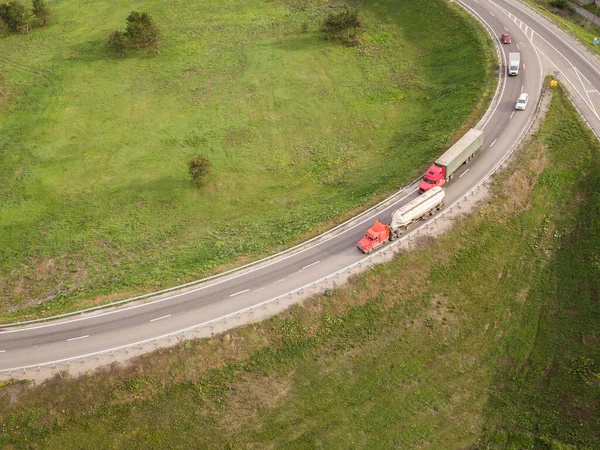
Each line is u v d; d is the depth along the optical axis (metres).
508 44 82.31
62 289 53.69
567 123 65.06
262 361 44.28
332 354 45.19
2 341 46.03
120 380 42.59
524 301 49.38
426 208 52.12
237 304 47.47
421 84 81.94
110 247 59.25
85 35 104.19
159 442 40.88
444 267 50.56
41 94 87.56
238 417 41.97
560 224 55.31
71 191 68.19
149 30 95.12
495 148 62.00
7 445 40.78
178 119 80.44
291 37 99.06
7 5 105.88
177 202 65.62
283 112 80.38
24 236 61.69
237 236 57.91
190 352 43.88
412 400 43.09
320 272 49.66
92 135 78.12
